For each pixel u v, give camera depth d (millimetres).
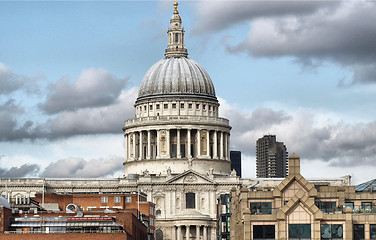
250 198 174375
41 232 187000
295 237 165000
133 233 198875
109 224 189625
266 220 166625
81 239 181375
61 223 189625
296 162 172500
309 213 165000
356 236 165875
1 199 190000
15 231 187625
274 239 166250
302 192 165875
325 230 165125
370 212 169125
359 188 188125
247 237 166500
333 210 169250
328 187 178875
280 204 171625
